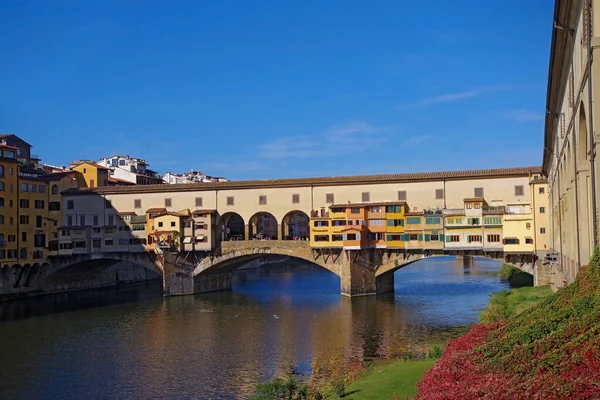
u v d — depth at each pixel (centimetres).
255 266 13312
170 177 15975
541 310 2284
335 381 3322
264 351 4769
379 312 6438
